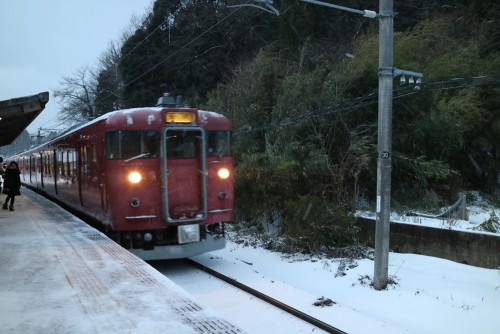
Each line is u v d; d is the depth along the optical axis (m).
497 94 16.20
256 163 14.01
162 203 9.16
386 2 8.53
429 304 7.61
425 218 13.25
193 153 9.52
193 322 4.31
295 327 6.50
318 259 11.21
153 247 9.32
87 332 4.08
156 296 5.14
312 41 22.92
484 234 9.74
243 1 27.64
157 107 9.83
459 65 15.70
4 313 4.59
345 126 14.36
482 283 8.59
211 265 10.21
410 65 14.86
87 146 11.22
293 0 23.64
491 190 16.89
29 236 9.23
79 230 10.05
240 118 17.61
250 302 7.66
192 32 30.05
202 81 28.47
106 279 5.88
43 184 20.55
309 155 13.45
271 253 12.23
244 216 15.09
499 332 6.44
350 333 6.14
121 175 9.10
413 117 15.03
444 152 15.29
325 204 11.90
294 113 15.03
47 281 5.79
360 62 15.30
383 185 8.59
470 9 20.88
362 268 10.09
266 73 17.84
